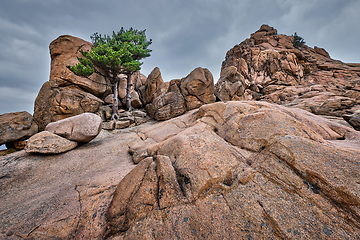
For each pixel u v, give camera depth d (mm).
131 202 2496
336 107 16125
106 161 5648
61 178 4387
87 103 13086
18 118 9438
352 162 2189
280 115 4066
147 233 2062
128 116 14461
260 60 29469
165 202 2393
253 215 2025
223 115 5699
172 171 2896
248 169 2795
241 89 16688
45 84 11609
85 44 15086
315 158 2463
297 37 41844
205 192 2525
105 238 2182
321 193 2057
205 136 4309
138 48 16141
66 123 6742
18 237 2180
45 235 2213
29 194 3582
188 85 13781
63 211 2627
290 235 1733
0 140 8469
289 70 27922
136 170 3004
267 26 42906
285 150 2846
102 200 2865
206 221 2072
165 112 13828
